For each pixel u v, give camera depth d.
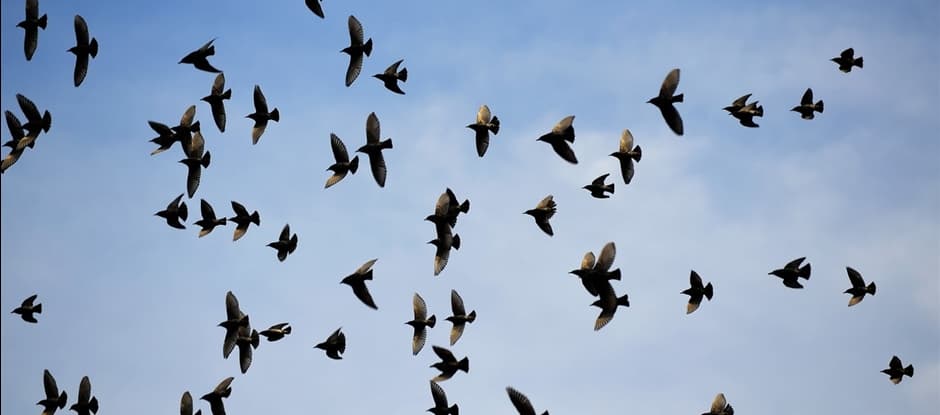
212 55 37.78
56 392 37.75
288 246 38.56
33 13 37.62
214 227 39.44
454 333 37.97
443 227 37.97
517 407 29.25
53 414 37.59
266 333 37.78
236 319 37.69
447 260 37.78
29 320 37.53
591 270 33.84
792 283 38.78
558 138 35.97
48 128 39.19
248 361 37.34
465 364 37.22
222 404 38.22
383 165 37.59
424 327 38.00
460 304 38.31
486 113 37.59
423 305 38.16
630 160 36.53
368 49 37.84
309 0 37.59
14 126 39.22
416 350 37.56
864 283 39.78
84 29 37.44
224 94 38.50
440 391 36.75
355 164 37.72
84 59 37.50
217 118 38.53
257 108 38.53
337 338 37.19
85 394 37.69
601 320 33.72
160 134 38.97
